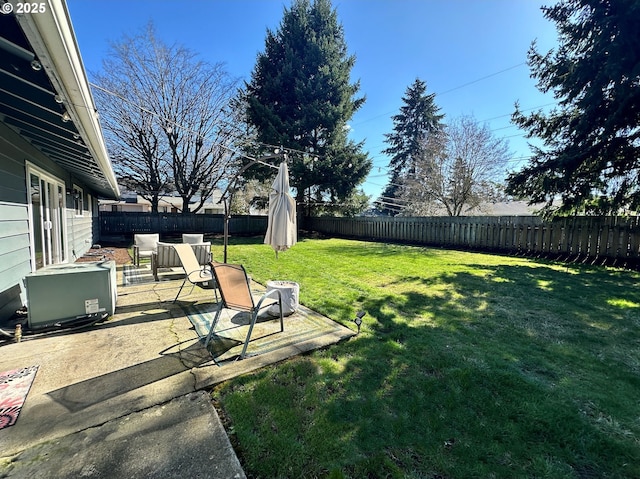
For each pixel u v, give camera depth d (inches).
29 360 95.7
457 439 65.3
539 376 90.0
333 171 585.0
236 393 80.5
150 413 71.9
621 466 58.9
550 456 61.2
